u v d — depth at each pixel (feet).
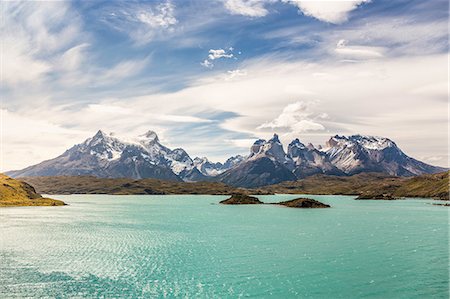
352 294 214.69
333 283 234.58
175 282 233.14
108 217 650.43
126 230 473.67
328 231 473.26
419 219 634.84
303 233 452.35
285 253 324.39
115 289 216.74
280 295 211.41
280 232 461.37
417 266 279.28
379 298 208.74
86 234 426.92
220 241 388.78
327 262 290.56
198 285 227.40
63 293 206.59
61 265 267.18
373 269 269.44
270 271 261.44
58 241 371.35
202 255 313.73
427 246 364.17
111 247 345.31
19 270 250.57
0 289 210.59
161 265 276.00
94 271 253.85
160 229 488.02
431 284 234.17
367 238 413.39
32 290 210.18
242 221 595.06
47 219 590.14
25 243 355.36
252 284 231.09
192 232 459.73
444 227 523.29
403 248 352.49
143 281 233.96
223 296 208.44
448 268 273.75
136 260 290.97
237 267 272.51
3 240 371.76
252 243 377.30
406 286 229.66
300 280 239.91
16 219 580.71
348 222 583.58
